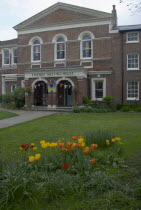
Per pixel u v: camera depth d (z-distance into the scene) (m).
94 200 3.59
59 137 8.88
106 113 19.27
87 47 24.19
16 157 5.93
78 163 4.66
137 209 3.31
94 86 23.84
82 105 21.41
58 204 3.48
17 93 23.62
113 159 5.38
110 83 23.41
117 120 14.36
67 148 4.82
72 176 4.15
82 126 11.80
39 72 22.75
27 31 26.17
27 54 26.17
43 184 3.75
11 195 3.50
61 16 24.80
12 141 8.22
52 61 24.98
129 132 9.81
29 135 9.43
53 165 4.69
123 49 23.67
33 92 23.16
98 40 23.69
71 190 3.80
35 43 26.16
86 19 23.83
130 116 16.75
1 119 15.55
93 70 23.83
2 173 3.90
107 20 23.39
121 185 4.06
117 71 23.50
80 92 21.50
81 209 3.36
